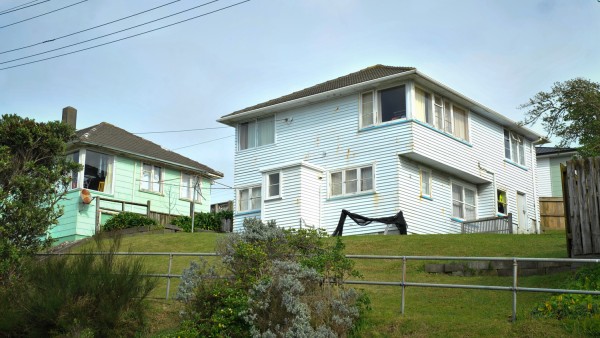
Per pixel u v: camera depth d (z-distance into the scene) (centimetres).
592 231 1384
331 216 2800
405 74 2661
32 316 1315
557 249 1672
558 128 2189
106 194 3241
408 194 2683
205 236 2439
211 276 1295
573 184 1427
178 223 3147
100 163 3294
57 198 1845
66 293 1320
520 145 3409
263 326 1155
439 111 2844
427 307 1288
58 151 1798
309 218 2769
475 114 3075
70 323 1293
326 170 2866
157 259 2045
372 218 2670
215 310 1242
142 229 2747
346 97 2873
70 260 1480
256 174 3086
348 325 1140
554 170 4094
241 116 3152
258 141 3133
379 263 1745
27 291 1375
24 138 1733
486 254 1723
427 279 1551
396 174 2658
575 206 1416
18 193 1698
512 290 1111
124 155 3378
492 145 3155
